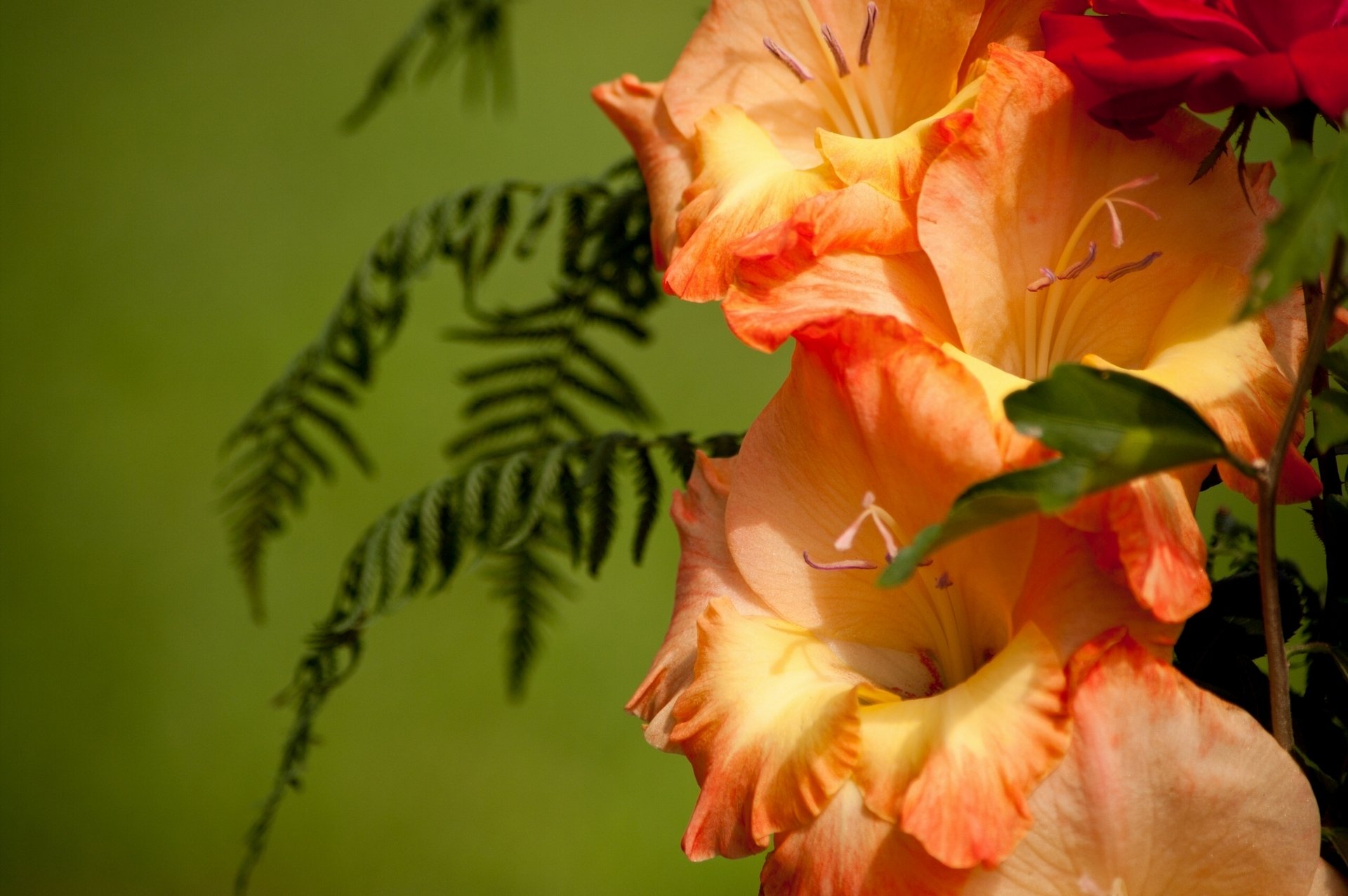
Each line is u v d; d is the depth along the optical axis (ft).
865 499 3.34
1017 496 3.20
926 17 3.54
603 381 4.02
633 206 3.91
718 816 3.38
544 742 7.54
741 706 3.41
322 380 4.00
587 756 7.44
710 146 3.54
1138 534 3.27
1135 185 3.36
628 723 7.54
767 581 3.46
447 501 3.80
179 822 7.42
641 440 3.79
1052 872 3.31
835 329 3.34
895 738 3.34
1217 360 3.35
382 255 3.96
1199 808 3.29
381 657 7.97
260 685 8.04
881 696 3.41
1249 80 3.30
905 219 3.42
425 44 10.82
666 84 3.61
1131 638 3.30
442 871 7.04
